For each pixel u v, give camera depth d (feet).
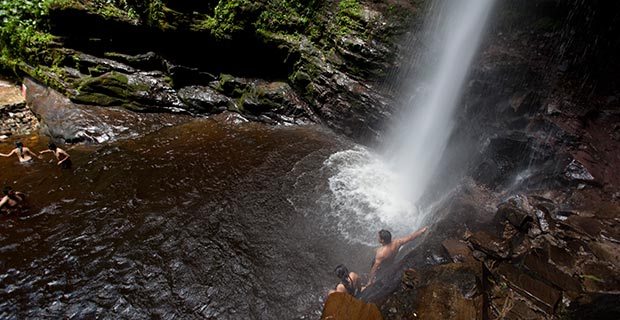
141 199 24.02
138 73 35.76
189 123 34.71
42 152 27.78
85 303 16.85
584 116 24.16
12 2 35.09
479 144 23.38
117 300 17.03
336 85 33.19
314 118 35.29
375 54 31.78
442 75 29.12
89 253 19.63
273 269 18.97
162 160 28.53
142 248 20.07
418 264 15.74
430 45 30.91
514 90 25.77
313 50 35.45
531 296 13.02
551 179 20.29
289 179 26.53
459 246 16.03
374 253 20.30
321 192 25.26
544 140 22.11
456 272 13.70
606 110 24.94
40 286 17.63
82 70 35.04
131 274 18.43
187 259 19.44
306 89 35.53
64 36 34.58
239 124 35.04
